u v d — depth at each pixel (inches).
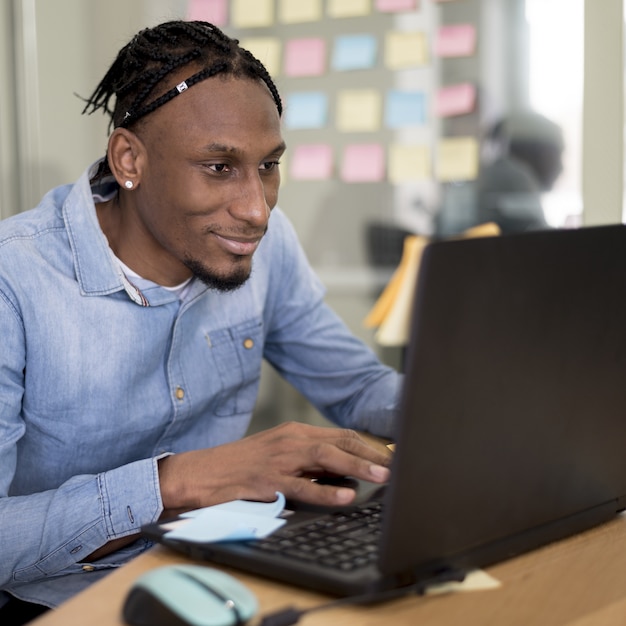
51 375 50.2
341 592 29.8
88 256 51.0
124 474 42.4
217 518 36.2
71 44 93.3
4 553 42.6
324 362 64.5
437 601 30.5
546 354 32.7
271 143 46.1
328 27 97.7
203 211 45.8
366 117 98.0
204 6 97.9
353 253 99.7
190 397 55.1
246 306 58.7
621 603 30.7
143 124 47.1
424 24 96.5
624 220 96.2
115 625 28.6
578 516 36.6
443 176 97.7
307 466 39.6
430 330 28.6
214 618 26.9
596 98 95.0
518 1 95.3
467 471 30.9
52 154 94.0
